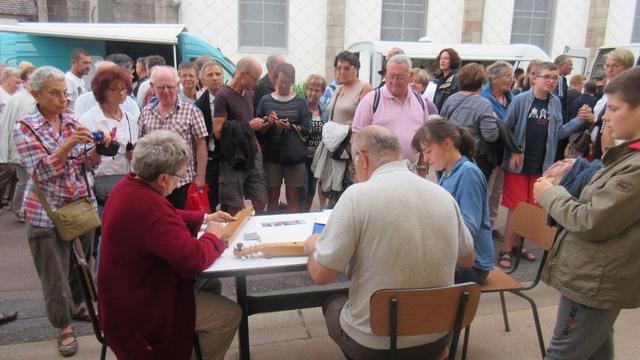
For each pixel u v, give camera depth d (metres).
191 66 4.53
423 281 1.93
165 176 2.09
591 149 3.76
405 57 3.88
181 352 2.18
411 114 4.00
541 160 4.31
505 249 4.38
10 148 5.16
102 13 13.84
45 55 8.09
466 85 4.30
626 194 1.69
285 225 2.90
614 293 1.82
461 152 2.86
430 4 13.11
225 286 3.89
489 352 3.01
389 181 1.95
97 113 3.47
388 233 1.88
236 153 3.92
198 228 2.58
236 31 12.11
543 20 13.97
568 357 2.01
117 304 2.05
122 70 3.48
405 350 2.02
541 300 3.67
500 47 10.73
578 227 1.83
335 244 1.91
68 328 2.96
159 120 3.56
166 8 11.61
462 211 2.64
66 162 2.76
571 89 5.88
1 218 5.62
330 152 4.38
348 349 2.14
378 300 1.86
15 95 5.15
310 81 4.92
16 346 3.00
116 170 3.53
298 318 3.43
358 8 12.74
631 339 3.16
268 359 2.93
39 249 2.75
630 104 1.74
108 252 2.04
